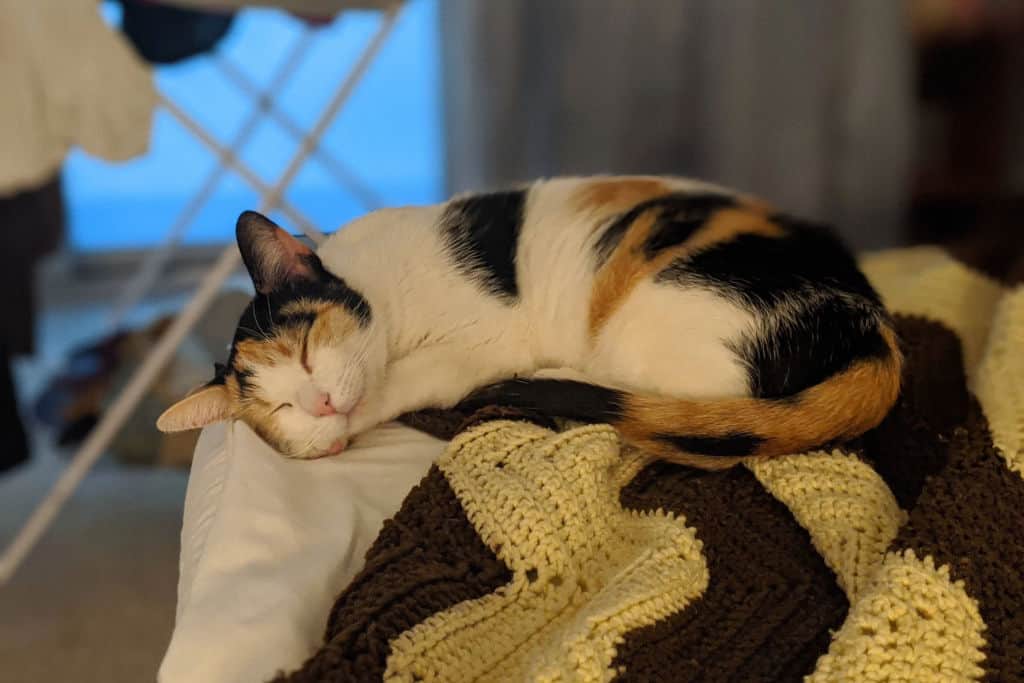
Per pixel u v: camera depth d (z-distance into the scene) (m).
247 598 0.72
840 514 0.83
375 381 1.00
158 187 2.98
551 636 0.74
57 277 2.77
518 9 2.25
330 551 0.79
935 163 1.96
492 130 2.33
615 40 2.18
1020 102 1.82
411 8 2.62
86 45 1.02
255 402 0.95
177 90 2.77
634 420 0.90
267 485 0.83
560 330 1.07
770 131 2.09
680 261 0.97
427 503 0.82
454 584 0.75
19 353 1.91
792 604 0.79
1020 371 0.92
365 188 2.15
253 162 2.80
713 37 2.11
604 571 0.81
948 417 1.00
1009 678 0.69
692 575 0.78
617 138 2.25
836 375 0.89
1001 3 1.80
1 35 1.00
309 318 0.96
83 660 1.38
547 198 1.12
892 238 2.04
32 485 1.84
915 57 1.93
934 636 0.68
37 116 1.04
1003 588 0.73
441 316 1.07
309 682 0.63
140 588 1.54
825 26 1.98
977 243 1.46
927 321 1.20
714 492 0.88
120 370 1.83
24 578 1.57
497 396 0.98
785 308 0.92
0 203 1.81
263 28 2.67
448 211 1.14
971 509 0.77
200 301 1.33
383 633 0.69
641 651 0.71
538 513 0.79
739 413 0.87
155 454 1.73
